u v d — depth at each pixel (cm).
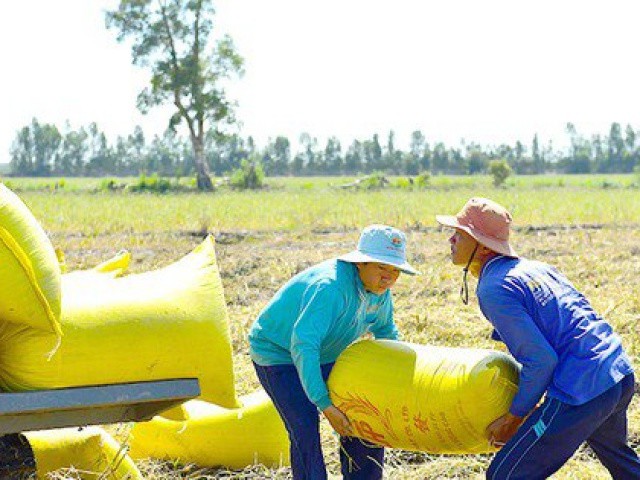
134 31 7100
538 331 539
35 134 16950
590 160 17175
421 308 1344
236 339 1120
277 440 723
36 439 620
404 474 719
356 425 586
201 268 612
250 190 7175
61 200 4156
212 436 717
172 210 3359
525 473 545
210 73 7244
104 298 575
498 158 16475
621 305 1352
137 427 730
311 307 582
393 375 567
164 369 577
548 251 2061
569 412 539
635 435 788
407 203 3850
